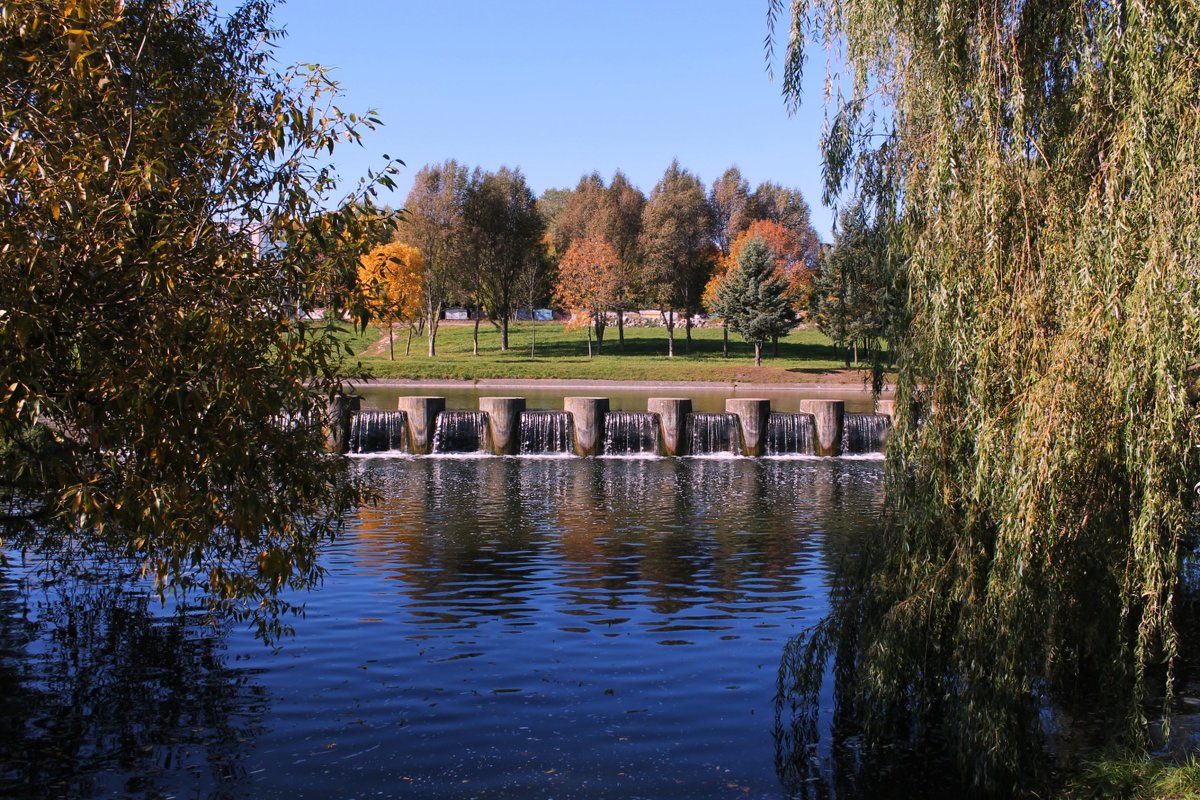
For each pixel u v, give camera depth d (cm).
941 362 802
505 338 7912
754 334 6688
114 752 859
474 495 2422
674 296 7719
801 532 1934
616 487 2572
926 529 827
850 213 942
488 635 1221
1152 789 741
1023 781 800
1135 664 787
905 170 876
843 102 915
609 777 820
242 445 775
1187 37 706
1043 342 746
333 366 875
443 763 846
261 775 818
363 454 3328
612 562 1650
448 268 7294
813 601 1399
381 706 977
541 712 965
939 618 825
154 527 755
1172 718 917
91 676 1047
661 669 1098
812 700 953
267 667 1088
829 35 915
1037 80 820
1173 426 684
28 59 724
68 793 779
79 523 798
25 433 831
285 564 861
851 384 6144
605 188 8512
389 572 1559
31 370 672
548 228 11112
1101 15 752
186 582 966
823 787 802
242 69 1057
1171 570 733
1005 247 784
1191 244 673
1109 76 744
